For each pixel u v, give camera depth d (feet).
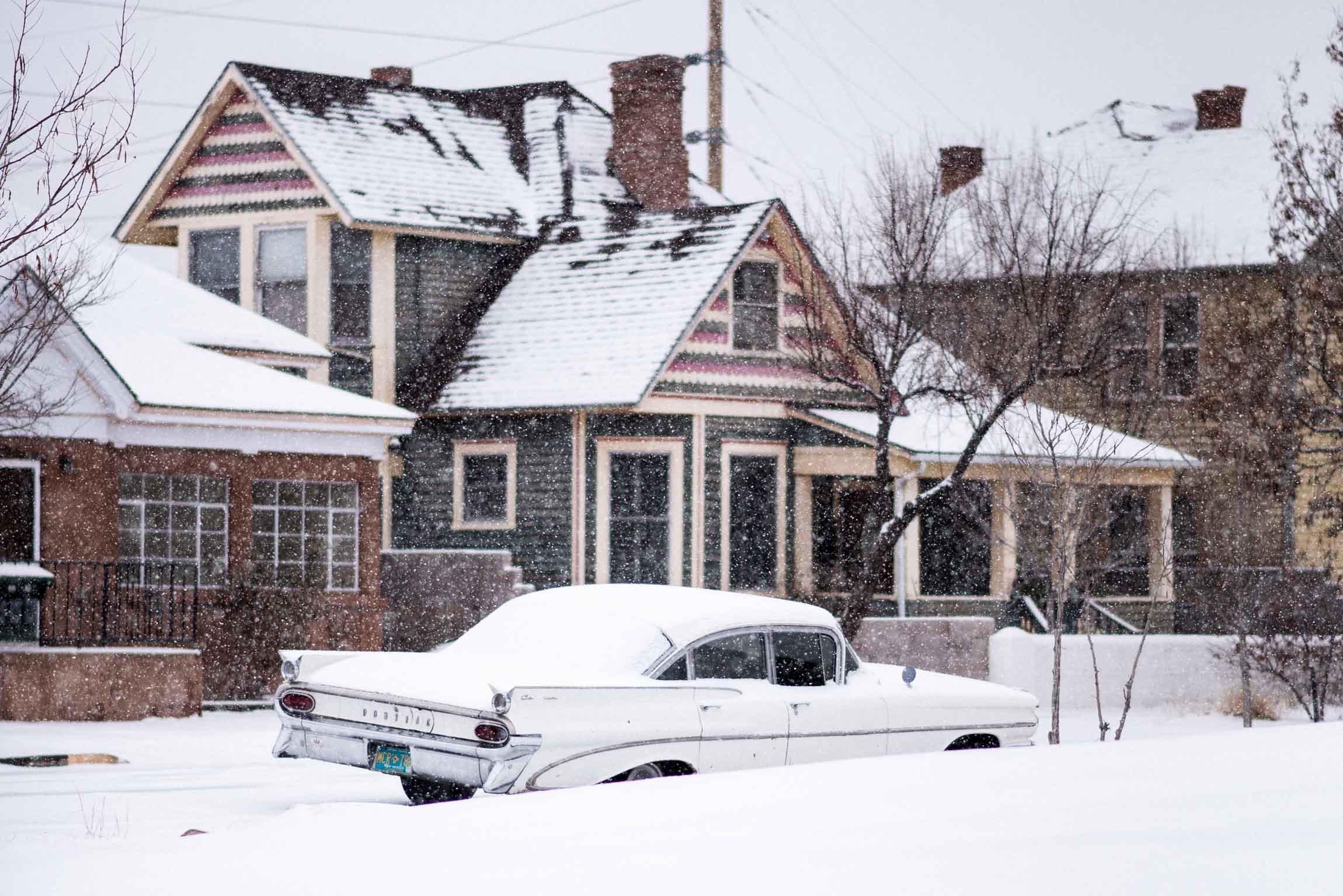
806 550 236.84
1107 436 230.68
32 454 171.42
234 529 185.47
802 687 94.58
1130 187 286.25
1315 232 190.39
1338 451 203.62
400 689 85.15
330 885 50.90
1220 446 210.38
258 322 220.43
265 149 246.27
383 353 240.32
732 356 232.12
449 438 237.25
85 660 152.97
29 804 97.50
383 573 219.41
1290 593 205.16
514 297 246.27
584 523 226.38
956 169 260.62
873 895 47.85
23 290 141.28
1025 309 190.08
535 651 90.74
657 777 86.48
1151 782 67.82
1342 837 55.62
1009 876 50.03
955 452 224.33
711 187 314.14
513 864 53.11
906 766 74.43
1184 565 261.24
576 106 279.08
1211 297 263.08
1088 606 161.38
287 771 118.52
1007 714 102.94
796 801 64.75
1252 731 87.71
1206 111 304.91
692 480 226.79
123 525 179.42
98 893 50.70
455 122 271.28
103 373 173.27
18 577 160.25
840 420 233.14
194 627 168.86
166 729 147.23
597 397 220.64
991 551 235.61
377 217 236.63
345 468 195.31
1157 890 48.26
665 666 88.89
